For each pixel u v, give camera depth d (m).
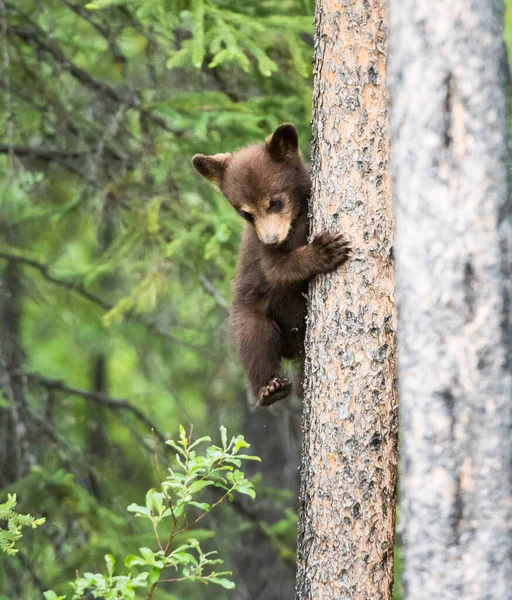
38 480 13.38
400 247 5.09
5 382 15.13
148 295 12.89
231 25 11.39
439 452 4.96
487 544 4.89
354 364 7.31
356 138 7.29
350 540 7.29
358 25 7.27
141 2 11.48
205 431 21.11
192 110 12.90
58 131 15.03
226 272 12.77
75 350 26.67
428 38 4.88
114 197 14.38
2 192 14.68
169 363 20.50
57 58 14.59
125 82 15.31
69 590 12.35
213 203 13.32
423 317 4.98
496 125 4.86
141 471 18.25
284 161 10.57
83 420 17.47
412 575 5.09
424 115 4.91
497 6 4.88
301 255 7.59
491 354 4.88
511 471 4.90
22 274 17.20
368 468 7.26
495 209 4.86
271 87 13.80
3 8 13.94
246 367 10.80
